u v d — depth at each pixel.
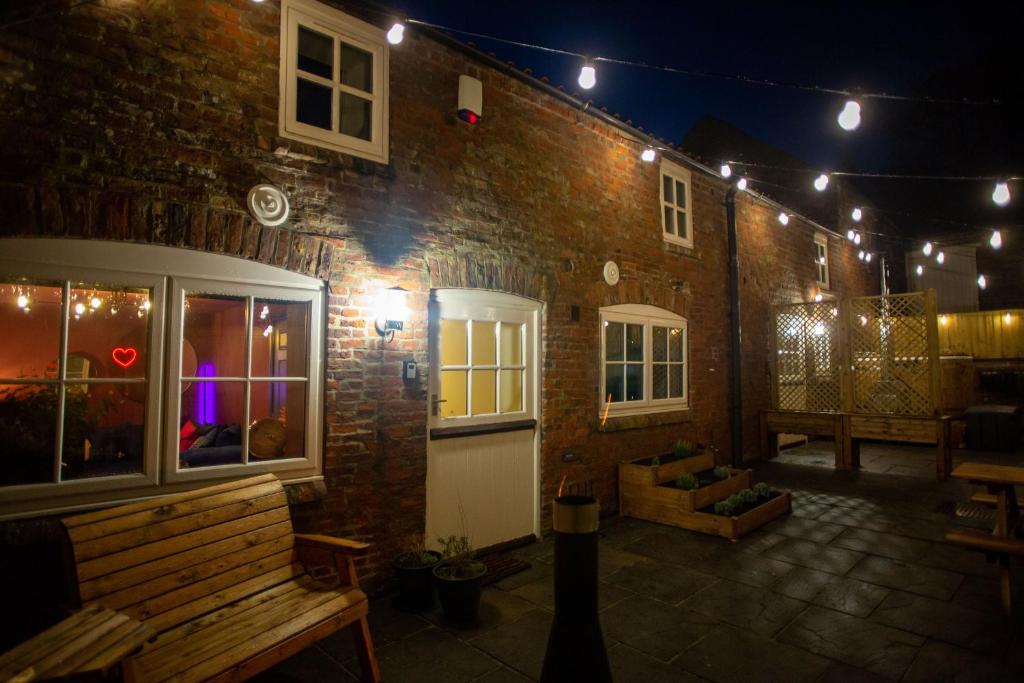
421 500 4.71
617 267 6.89
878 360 9.33
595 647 2.39
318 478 4.12
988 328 15.45
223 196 3.72
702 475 7.16
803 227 11.79
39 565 3.05
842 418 9.34
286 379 4.01
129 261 3.38
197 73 3.64
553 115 6.14
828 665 3.36
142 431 3.47
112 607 2.51
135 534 2.68
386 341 4.52
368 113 4.56
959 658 3.42
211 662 2.41
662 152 7.78
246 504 3.19
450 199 5.07
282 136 4.01
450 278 5.02
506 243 5.55
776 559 5.16
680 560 5.15
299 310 4.21
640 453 7.18
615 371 6.99
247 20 3.89
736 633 3.77
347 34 4.43
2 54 2.98
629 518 6.55
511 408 5.70
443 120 5.05
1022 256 17.02
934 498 7.35
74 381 3.23
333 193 4.26
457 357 5.30
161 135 3.48
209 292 3.70
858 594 4.39
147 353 3.46
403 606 4.13
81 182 3.19
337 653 3.51
